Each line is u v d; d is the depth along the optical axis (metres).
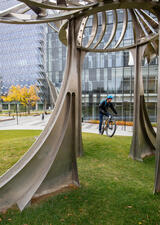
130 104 20.55
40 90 62.69
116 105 21.16
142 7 3.31
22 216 2.55
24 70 65.50
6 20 2.96
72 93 3.58
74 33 3.67
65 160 3.40
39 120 24.20
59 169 3.31
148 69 19.66
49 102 63.28
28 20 3.07
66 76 3.72
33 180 3.09
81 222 2.40
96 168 4.46
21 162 3.20
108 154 5.62
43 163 3.20
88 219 2.46
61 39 5.16
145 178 3.89
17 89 40.09
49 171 3.13
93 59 21.92
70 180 3.52
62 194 3.14
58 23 4.59
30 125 17.48
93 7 3.22
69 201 2.91
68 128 3.41
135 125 5.26
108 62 21.41
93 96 22.06
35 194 3.00
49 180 3.16
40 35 65.56
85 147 6.37
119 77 20.98
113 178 3.86
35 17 3.10
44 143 3.21
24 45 66.94
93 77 22.03
